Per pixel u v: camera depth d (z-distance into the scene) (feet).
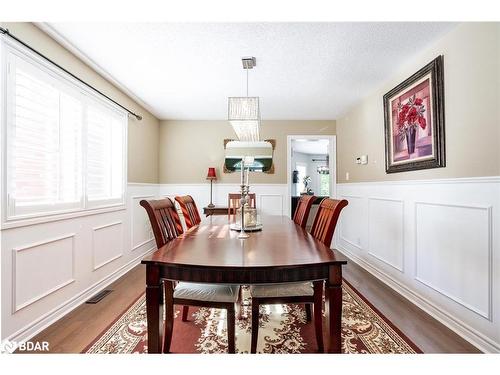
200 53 7.64
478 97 5.72
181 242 5.25
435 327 6.30
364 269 11.07
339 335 4.11
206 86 10.16
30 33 6.13
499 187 5.26
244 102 7.91
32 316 5.97
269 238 5.62
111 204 9.68
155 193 14.64
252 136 10.36
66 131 7.29
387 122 9.37
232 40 6.95
